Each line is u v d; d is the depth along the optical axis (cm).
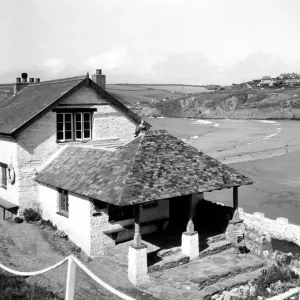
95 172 1853
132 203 1535
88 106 2403
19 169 2162
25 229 2022
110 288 889
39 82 2881
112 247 1862
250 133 12269
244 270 1703
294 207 3788
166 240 1930
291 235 2656
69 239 1962
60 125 2334
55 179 2033
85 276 1565
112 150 1969
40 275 1455
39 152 2228
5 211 2333
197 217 2216
